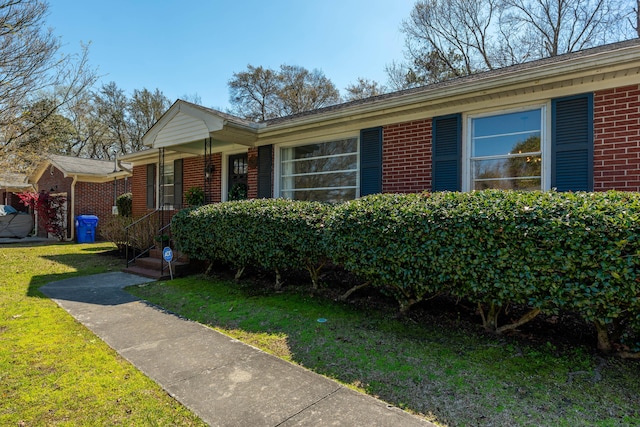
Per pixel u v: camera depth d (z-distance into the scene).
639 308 2.78
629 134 4.34
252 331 4.06
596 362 3.10
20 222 16.94
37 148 11.45
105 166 17.75
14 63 9.51
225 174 9.37
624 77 4.36
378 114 6.23
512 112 5.22
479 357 3.25
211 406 2.49
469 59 20.70
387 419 2.32
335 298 5.26
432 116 5.87
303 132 7.49
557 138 4.81
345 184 7.03
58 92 10.99
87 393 2.66
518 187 5.18
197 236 6.80
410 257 3.84
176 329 4.14
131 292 6.00
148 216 10.23
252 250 5.80
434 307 4.63
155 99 29.12
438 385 2.77
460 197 3.89
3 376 2.92
